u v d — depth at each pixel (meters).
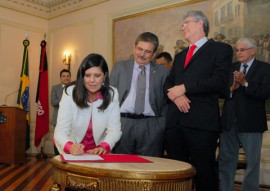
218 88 2.10
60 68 7.99
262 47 4.68
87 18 7.50
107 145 2.07
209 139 2.12
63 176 1.65
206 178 2.12
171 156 2.31
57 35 8.16
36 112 8.00
